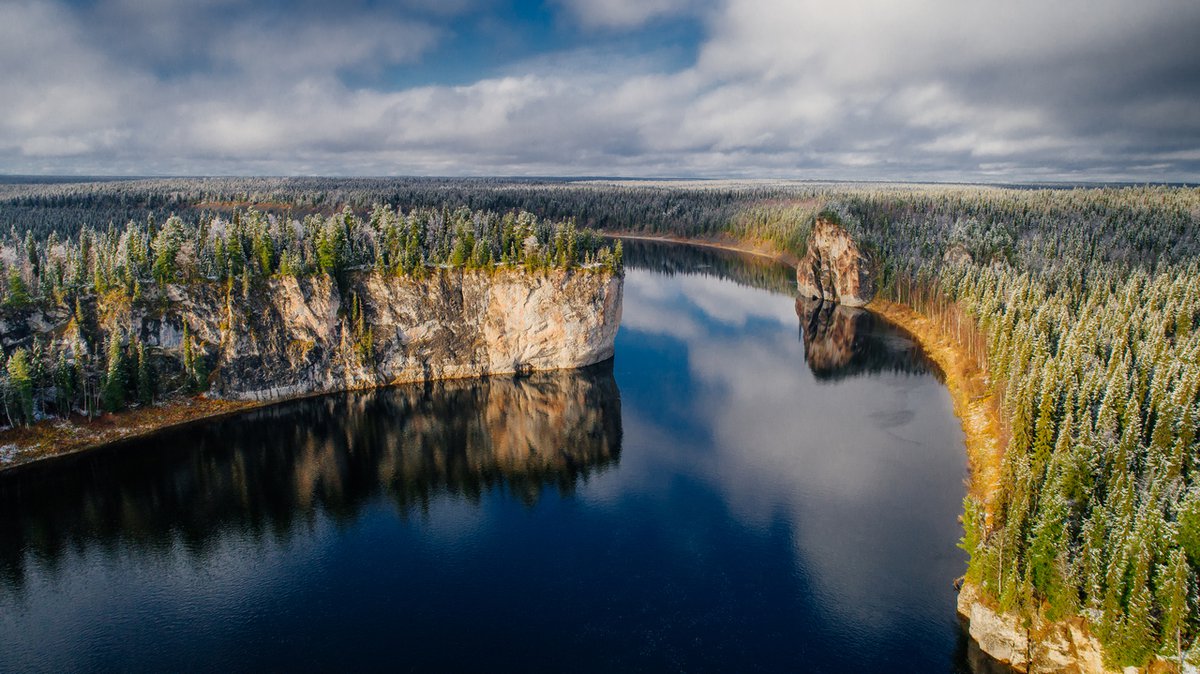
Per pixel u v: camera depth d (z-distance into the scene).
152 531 80.75
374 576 71.69
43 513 84.50
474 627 63.22
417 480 94.38
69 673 57.34
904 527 79.19
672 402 123.06
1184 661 46.16
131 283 113.44
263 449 103.62
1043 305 116.06
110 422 105.56
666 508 85.19
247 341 119.12
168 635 62.16
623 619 64.19
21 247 134.12
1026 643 55.22
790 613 64.62
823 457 98.62
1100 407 77.50
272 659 59.03
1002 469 72.31
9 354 105.38
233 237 120.62
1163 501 56.03
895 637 61.00
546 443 106.25
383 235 142.25
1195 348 89.50
